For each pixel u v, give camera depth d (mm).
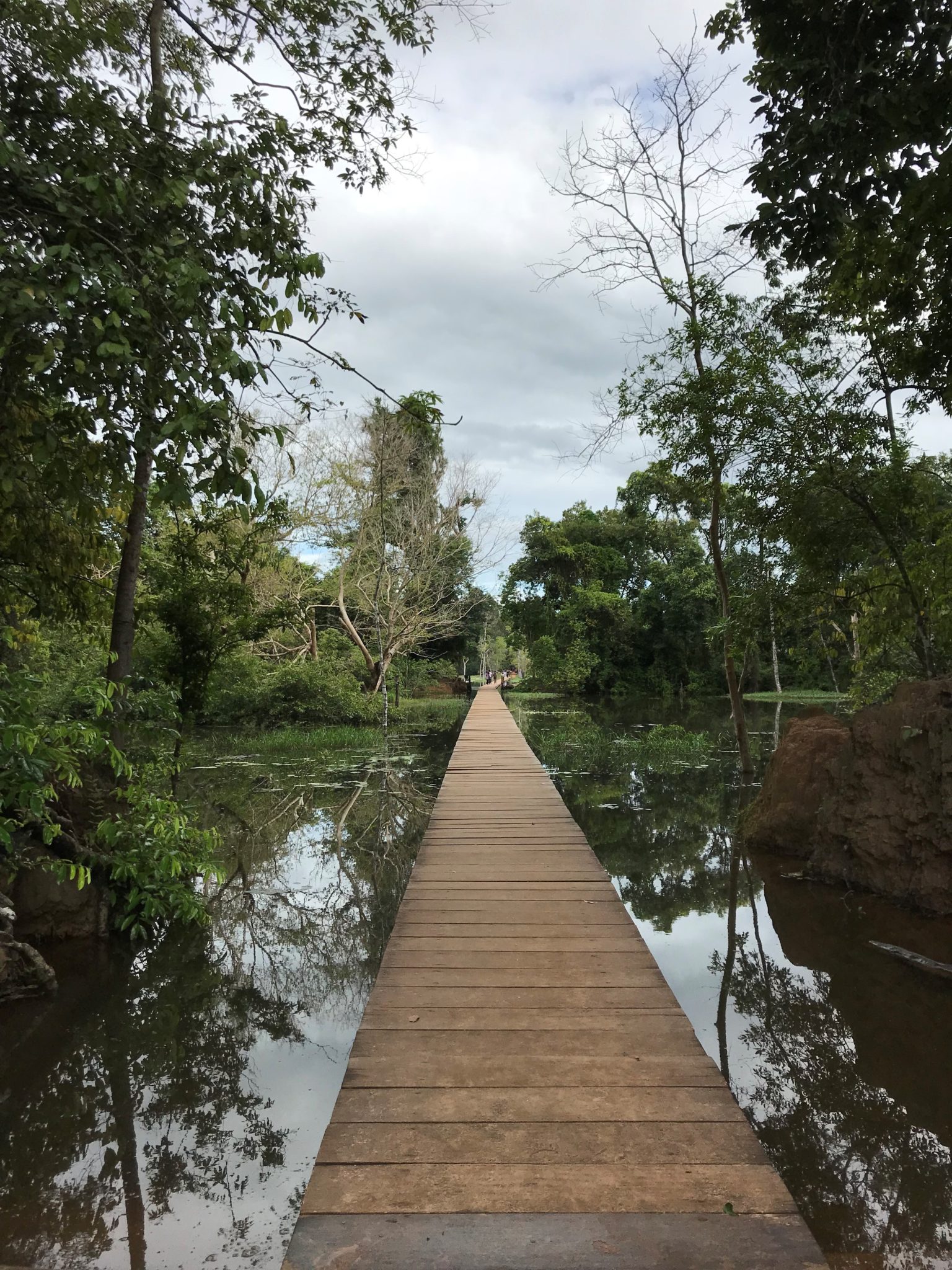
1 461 3182
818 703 23797
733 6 4715
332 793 9594
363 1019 2945
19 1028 3635
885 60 3395
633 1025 2898
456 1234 1799
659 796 9172
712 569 29406
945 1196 2404
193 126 3918
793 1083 3088
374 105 4945
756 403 6832
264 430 3025
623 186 9523
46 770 3869
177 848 4762
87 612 6816
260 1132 2840
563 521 32969
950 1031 3510
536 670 26531
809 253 3988
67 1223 2369
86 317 2830
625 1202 1912
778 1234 1798
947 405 5898
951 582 5668
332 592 20734
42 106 3430
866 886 5219
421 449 18422
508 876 5000
